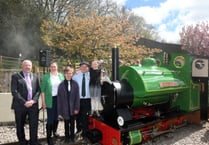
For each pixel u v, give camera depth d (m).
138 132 6.21
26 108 5.89
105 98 6.26
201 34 24.73
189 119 9.02
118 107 6.18
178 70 8.35
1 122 8.46
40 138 6.66
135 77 6.35
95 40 15.55
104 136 6.24
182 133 7.81
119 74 6.75
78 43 15.48
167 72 7.74
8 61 23.52
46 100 6.24
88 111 6.65
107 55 15.24
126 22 17.67
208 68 9.01
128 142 6.01
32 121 5.99
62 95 6.22
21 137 6.00
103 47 15.88
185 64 8.21
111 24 16.09
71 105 6.26
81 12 22.45
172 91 7.36
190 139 7.21
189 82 8.14
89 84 6.59
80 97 6.63
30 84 5.95
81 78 6.65
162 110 7.79
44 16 31.03
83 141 6.62
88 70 6.70
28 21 29.25
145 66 7.21
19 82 5.82
